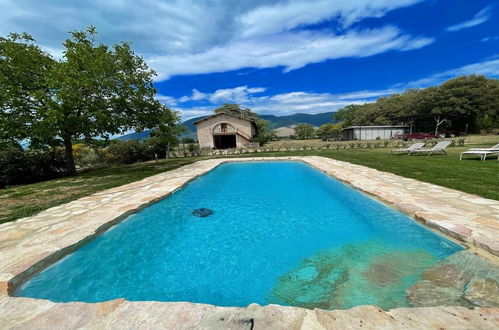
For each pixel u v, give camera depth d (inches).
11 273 108.3
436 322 72.0
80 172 540.7
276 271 133.6
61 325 75.7
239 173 474.6
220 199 285.0
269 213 232.4
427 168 348.5
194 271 136.1
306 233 182.5
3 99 374.0
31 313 82.3
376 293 105.0
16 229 162.6
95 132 478.0
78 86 385.4
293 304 105.2
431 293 99.5
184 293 117.5
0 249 132.6
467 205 181.2
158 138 834.2
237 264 142.4
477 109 1446.9
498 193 207.6
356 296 104.7
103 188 304.3
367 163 441.7
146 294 116.3
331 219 209.6
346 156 588.1
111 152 759.7
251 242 171.2
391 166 389.7
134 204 223.0
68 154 488.4
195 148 1076.5
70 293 116.2
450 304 91.5
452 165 363.9
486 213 162.4
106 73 433.1
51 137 436.1
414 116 1419.8
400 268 124.1
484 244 120.6
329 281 119.1
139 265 143.3
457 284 104.0
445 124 1577.3
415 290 103.3
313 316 76.4
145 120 513.0
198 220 217.3
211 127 1248.2
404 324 71.4
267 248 161.3
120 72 462.3
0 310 84.7
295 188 332.2
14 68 394.9
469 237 127.8
